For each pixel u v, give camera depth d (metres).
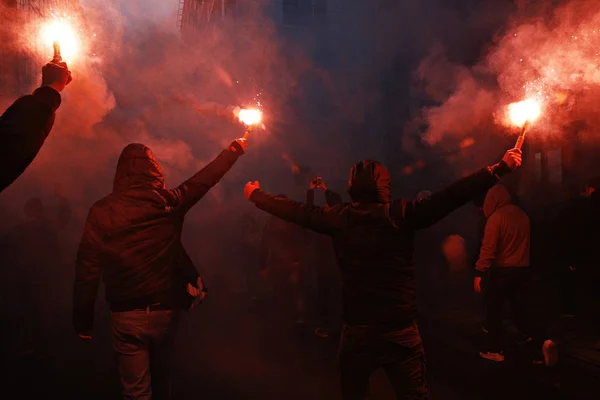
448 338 6.42
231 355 6.36
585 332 6.28
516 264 5.38
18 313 7.55
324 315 7.15
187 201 3.63
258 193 3.37
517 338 5.86
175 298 3.49
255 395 5.09
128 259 3.30
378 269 2.97
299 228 7.29
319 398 5.00
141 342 3.38
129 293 3.33
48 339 7.02
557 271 8.21
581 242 6.79
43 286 6.76
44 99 2.06
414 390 2.99
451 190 2.92
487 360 5.55
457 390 5.04
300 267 7.30
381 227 2.99
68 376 5.68
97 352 6.50
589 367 5.09
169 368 3.54
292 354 6.39
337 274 7.18
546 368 5.18
